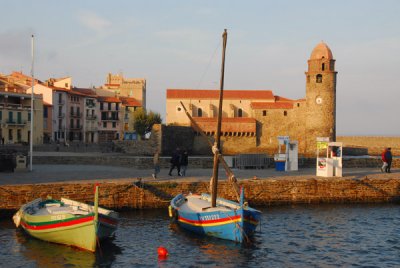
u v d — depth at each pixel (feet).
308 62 302.45
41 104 319.88
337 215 107.65
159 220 99.40
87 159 170.19
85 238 75.66
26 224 83.35
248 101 339.36
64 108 363.97
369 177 130.72
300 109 311.27
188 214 89.30
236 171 146.92
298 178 126.21
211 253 77.41
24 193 101.40
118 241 83.41
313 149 300.40
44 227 79.51
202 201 98.78
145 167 151.74
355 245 83.76
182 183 113.29
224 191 114.93
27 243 80.59
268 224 98.02
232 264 72.49
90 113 404.16
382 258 76.74
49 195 102.83
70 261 72.08
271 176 131.64
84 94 394.73
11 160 137.80
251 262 73.56
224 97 338.54
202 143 308.81
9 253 75.25
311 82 298.76
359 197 123.85
